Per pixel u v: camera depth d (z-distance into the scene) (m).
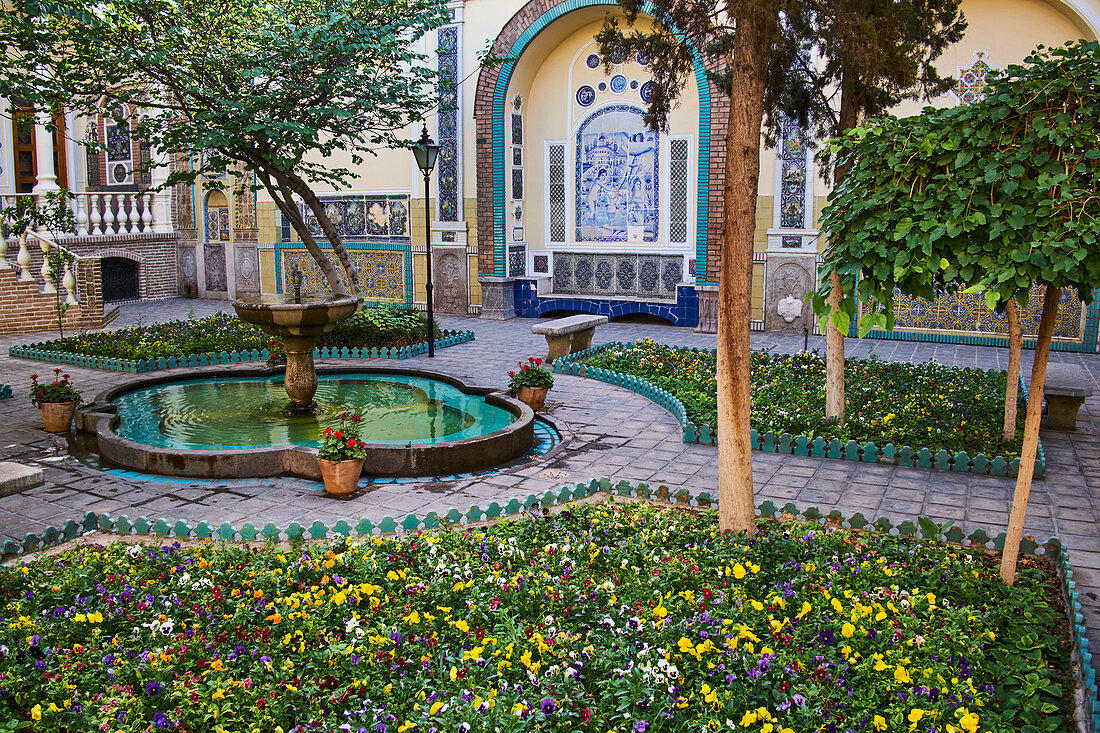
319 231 19.50
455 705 3.43
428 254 12.88
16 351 12.79
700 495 6.45
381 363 11.78
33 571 4.89
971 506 6.59
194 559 5.06
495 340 14.55
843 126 7.93
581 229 17.52
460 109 17.19
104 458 7.86
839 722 3.41
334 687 3.65
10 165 18.12
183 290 21.64
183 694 3.56
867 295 4.32
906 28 7.39
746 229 5.15
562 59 17.11
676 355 11.83
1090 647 4.41
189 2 11.37
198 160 20.09
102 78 11.38
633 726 3.34
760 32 5.01
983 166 3.98
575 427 8.90
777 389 9.59
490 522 6.19
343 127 13.11
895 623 4.10
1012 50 13.12
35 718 3.42
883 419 8.34
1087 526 6.19
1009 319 7.74
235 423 8.84
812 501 6.73
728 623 4.02
